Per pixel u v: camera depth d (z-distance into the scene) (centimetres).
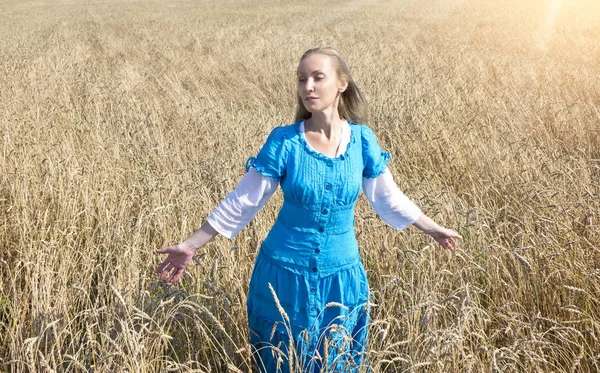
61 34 1941
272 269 244
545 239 342
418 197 416
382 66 1064
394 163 552
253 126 659
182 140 601
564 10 2644
